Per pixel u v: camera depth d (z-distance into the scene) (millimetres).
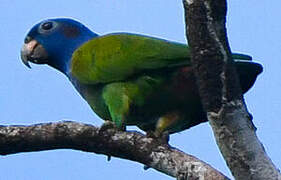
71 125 12055
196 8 10055
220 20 10125
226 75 10281
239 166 10406
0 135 11930
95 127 12094
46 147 12109
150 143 11734
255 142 10359
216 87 10328
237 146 10367
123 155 12039
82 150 12195
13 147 12039
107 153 12023
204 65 10273
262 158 10312
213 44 10180
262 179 10273
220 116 10383
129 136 11961
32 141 11969
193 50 10289
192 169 10930
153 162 11602
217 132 10500
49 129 12008
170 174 11398
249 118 10461
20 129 11992
